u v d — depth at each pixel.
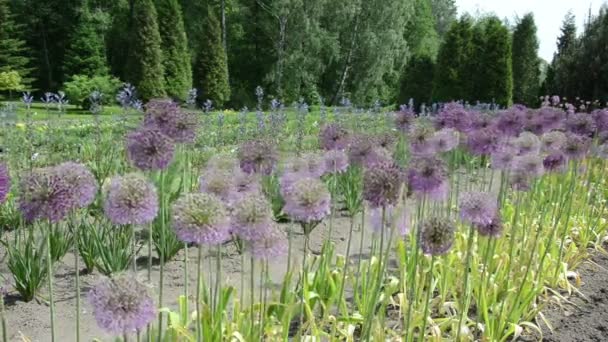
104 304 1.89
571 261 5.23
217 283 2.72
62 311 4.00
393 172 2.60
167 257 4.96
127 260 4.52
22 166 7.00
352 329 3.38
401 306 3.69
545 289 4.45
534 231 5.29
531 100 33.38
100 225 4.77
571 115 5.79
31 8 35.06
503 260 4.34
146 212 2.31
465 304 3.62
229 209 2.70
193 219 2.25
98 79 24.81
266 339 3.13
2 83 25.80
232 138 11.41
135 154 2.70
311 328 3.28
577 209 6.38
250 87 37.22
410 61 31.16
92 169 6.74
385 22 34.66
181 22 28.22
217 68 29.50
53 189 2.19
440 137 4.13
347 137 4.07
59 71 36.84
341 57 34.94
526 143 4.64
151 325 2.64
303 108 11.88
